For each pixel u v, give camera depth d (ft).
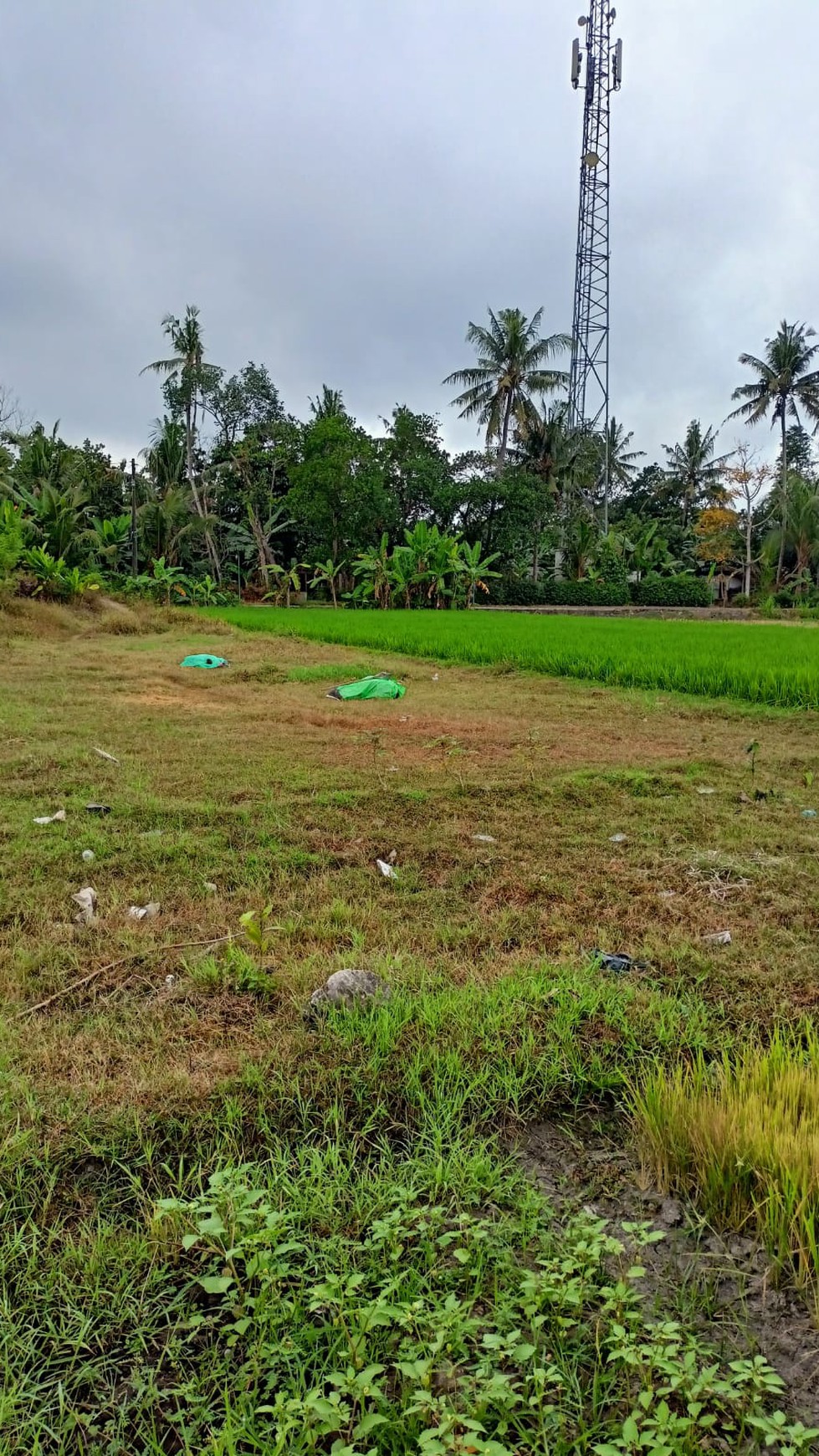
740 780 17.22
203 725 22.31
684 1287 5.17
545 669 35.58
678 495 170.09
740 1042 7.72
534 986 8.50
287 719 23.72
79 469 107.04
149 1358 4.66
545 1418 4.22
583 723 24.06
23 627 47.44
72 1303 4.91
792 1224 5.33
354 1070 7.16
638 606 115.75
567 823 14.19
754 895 11.12
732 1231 5.67
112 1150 6.12
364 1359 4.50
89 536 82.84
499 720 24.32
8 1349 4.61
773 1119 6.11
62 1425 4.22
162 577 86.74
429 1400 3.97
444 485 113.50
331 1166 6.02
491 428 119.34
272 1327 4.69
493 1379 4.12
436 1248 5.41
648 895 11.07
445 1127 6.52
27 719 22.27
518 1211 5.74
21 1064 7.10
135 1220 5.52
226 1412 4.23
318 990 8.32
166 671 33.50
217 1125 6.45
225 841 12.77
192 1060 7.28
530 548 126.31
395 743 20.63
